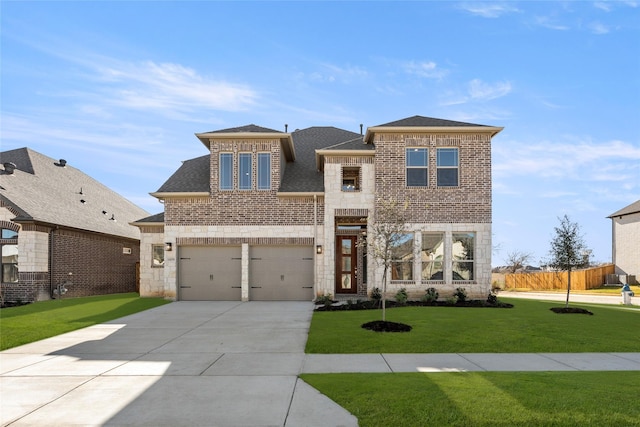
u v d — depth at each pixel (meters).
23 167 23.66
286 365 7.89
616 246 37.38
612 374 7.20
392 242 12.75
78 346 9.57
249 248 18.09
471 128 16.89
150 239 20.62
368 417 5.21
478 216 17.02
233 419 5.27
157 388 6.52
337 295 19.17
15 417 5.36
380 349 9.09
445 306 15.55
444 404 5.56
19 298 18.56
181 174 19.78
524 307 15.50
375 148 17.33
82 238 21.81
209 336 10.63
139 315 14.14
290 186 18.53
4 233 19.03
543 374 7.17
